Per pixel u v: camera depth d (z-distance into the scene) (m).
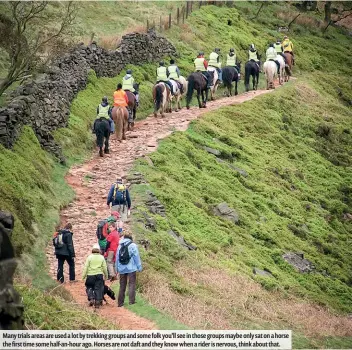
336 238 38.22
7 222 17.75
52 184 31.12
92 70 44.91
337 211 41.81
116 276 23.84
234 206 34.91
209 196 34.41
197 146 39.97
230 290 25.83
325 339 24.52
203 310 22.64
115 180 32.88
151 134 39.88
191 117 44.12
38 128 33.91
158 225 28.67
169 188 32.62
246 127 46.06
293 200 39.75
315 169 45.69
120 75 48.69
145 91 48.09
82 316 19.05
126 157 35.88
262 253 31.97
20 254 23.75
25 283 21.23
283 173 42.41
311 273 32.72
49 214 28.27
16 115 31.28
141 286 23.02
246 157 41.41
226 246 30.44
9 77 35.47
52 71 39.19
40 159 32.16
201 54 47.06
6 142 29.91
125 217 27.44
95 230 27.73
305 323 25.59
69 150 35.59
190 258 27.27
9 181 27.27
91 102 42.38
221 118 45.47
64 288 22.00
